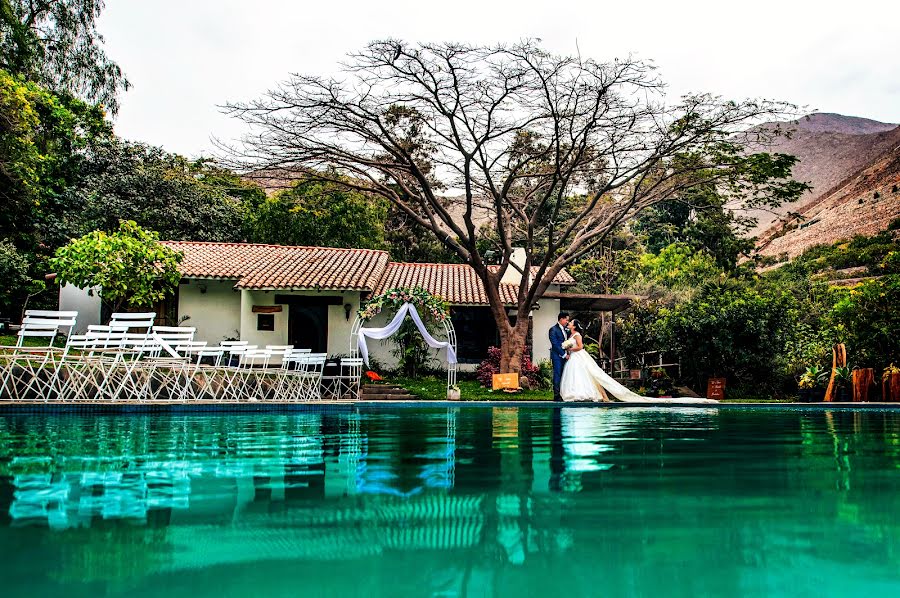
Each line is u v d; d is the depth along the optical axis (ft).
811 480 13.39
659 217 141.38
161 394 42.83
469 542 8.57
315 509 10.37
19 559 7.63
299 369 56.49
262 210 104.94
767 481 13.25
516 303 73.82
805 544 8.52
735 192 68.33
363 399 55.72
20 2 84.23
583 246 72.43
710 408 49.42
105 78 93.97
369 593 6.68
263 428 26.71
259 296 69.77
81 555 7.81
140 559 7.70
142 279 58.34
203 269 70.69
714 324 71.00
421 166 68.69
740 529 9.30
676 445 20.38
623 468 15.05
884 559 7.91
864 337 67.82
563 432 25.21
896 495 11.75
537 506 10.73
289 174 69.67
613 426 28.50
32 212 84.07
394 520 9.67
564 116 58.65
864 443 21.25
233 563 7.64
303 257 78.69
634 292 103.81
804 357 72.38
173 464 15.30
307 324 72.28
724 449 19.26
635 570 7.47
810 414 40.88
